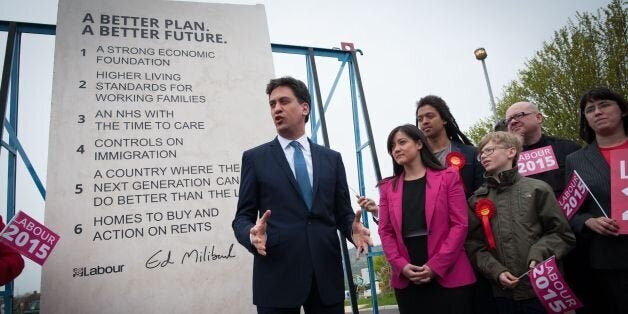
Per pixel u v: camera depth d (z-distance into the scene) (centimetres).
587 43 963
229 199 300
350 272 309
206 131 310
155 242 276
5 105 272
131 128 294
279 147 196
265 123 327
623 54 913
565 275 246
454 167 230
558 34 1021
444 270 186
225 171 305
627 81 907
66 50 294
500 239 206
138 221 276
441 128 267
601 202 213
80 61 296
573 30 1000
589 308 236
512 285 188
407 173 225
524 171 262
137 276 266
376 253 332
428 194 206
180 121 306
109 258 264
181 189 291
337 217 206
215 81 325
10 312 256
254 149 199
